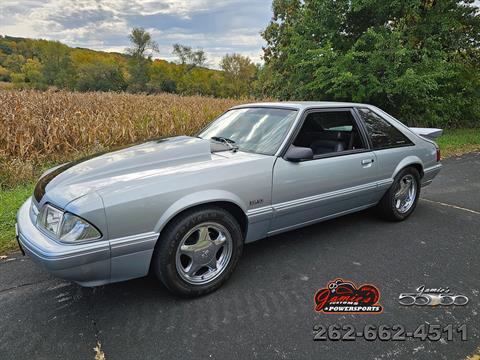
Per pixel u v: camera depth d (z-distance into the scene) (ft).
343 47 39.42
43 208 7.55
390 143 12.71
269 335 7.20
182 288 8.18
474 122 46.26
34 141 22.93
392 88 33.96
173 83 210.79
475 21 39.04
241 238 9.02
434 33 38.14
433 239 11.86
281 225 10.02
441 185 19.03
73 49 230.68
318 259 10.45
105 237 7.02
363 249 11.10
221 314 7.89
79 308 8.16
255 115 11.46
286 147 9.78
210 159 9.06
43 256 6.70
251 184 8.91
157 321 7.65
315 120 11.50
